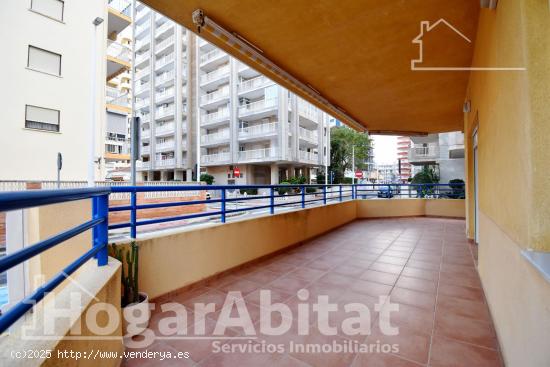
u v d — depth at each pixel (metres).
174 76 27.53
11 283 2.61
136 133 4.47
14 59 9.12
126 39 37.31
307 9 2.74
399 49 3.54
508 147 1.70
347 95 5.27
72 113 10.31
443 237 5.89
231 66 23.52
